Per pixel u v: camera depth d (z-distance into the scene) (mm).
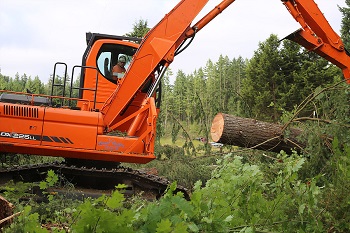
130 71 9648
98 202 3428
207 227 3633
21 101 9312
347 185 4840
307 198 4582
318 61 31141
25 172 8953
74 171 8914
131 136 9109
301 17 10117
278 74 31984
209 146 10609
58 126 8758
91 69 9836
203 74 51688
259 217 4422
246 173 4676
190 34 10094
